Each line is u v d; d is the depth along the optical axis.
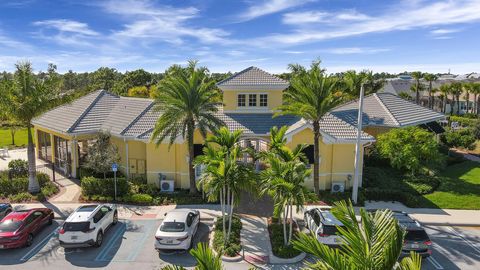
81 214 18.09
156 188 26.05
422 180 27.45
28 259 16.86
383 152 27.44
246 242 18.23
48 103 24.84
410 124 33.75
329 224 16.59
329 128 26.53
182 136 25.45
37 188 25.78
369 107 36.75
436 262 16.48
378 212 8.95
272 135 20.88
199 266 8.86
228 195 17.70
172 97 23.55
